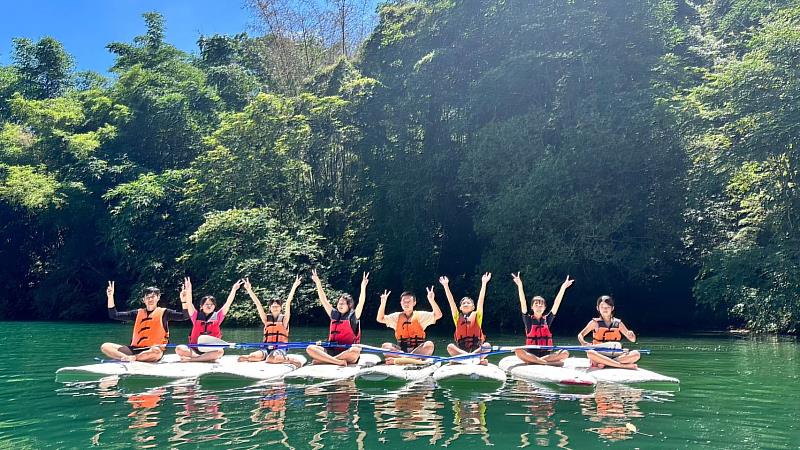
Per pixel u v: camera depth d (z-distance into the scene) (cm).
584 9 1836
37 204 2538
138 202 2403
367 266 2355
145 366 833
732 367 952
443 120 2198
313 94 2712
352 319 950
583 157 1692
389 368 789
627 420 552
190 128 2791
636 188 1800
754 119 1503
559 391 703
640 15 1828
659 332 1786
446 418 558
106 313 2747
